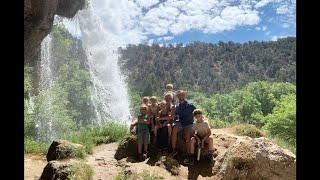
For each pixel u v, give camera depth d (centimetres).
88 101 4450
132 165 797
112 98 4875
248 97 7044
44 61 3756
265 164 714
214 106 9025
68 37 4203
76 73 4341
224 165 750
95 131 1181
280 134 3222
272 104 7075
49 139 3406
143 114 860
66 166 749
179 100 848
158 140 865
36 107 3431
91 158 902
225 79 19800
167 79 18912
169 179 734
